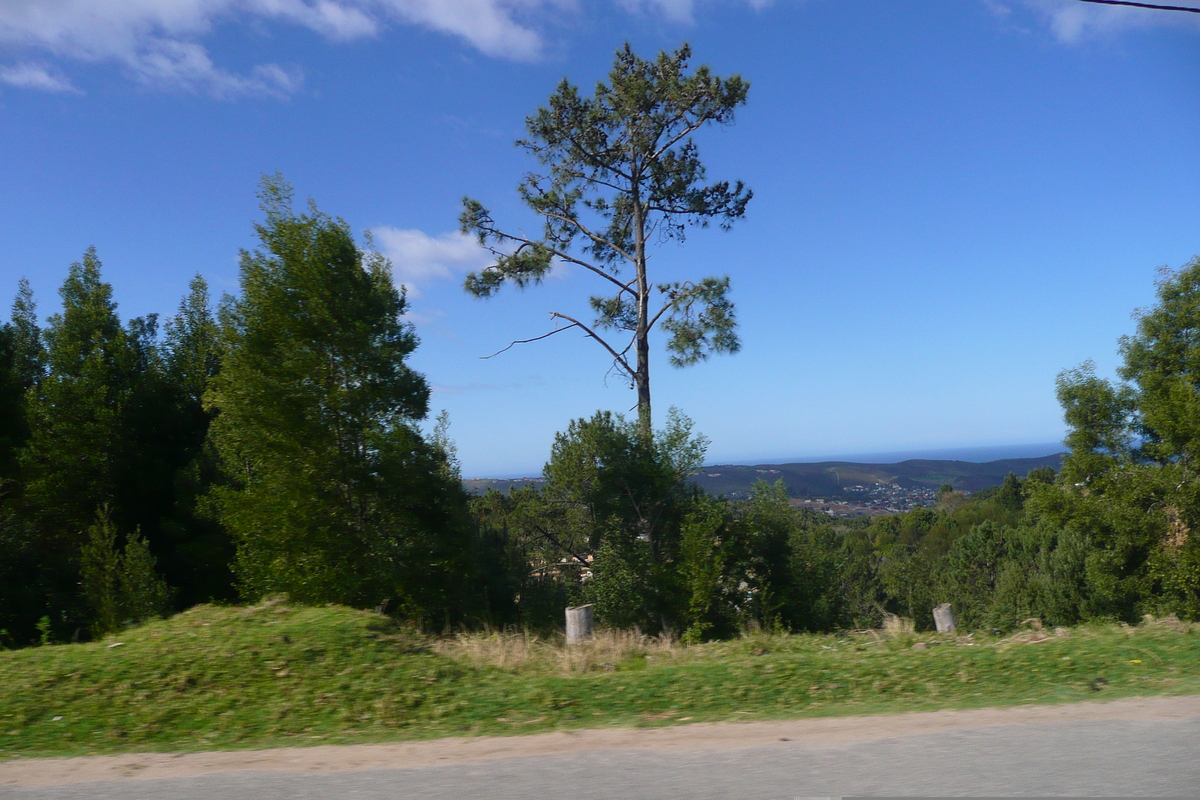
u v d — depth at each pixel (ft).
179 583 82.17
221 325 59.77
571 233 82.79
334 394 54.03
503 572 77.77
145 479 88.17
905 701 17.63
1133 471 92.84
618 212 83.30
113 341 95.35
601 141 77.82
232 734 16.25
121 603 51.78
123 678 18.97
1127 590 94.73
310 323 54.54
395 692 18.56
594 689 18.85
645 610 68.03
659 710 17.53
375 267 62.28
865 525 330.13
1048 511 99.66
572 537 79.87
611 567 68.33
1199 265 93.35
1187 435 87.25
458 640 27.27
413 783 12.69
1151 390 93.76
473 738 15.60
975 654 20.81
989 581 179.11
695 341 71.10
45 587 67.87
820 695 18.34
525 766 13.44
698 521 72.23
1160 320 94.27
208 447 87.45
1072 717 15.43
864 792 11.73
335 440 55.77
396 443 55.06
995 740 14.10
